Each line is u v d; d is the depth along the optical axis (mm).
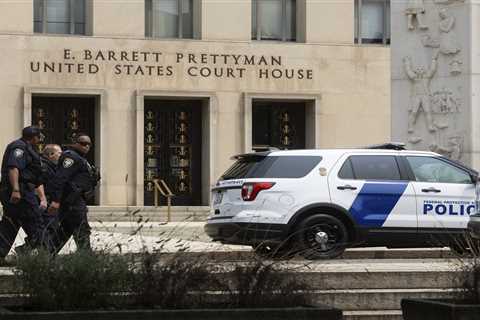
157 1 51281
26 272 12930
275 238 23328
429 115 30156
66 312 12148
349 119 52156
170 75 50188
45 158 23125
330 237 23594
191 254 14344
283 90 51469
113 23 49688
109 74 49531
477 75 29297
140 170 49656
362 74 52375
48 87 48781
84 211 21500
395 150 24391
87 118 50469
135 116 49750
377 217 23891
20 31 48781
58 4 50188
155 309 12750
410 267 19734
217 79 50719
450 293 14812
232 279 13508
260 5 52406
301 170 23734
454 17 29703
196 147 51500
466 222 24312
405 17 30719
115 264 13125
